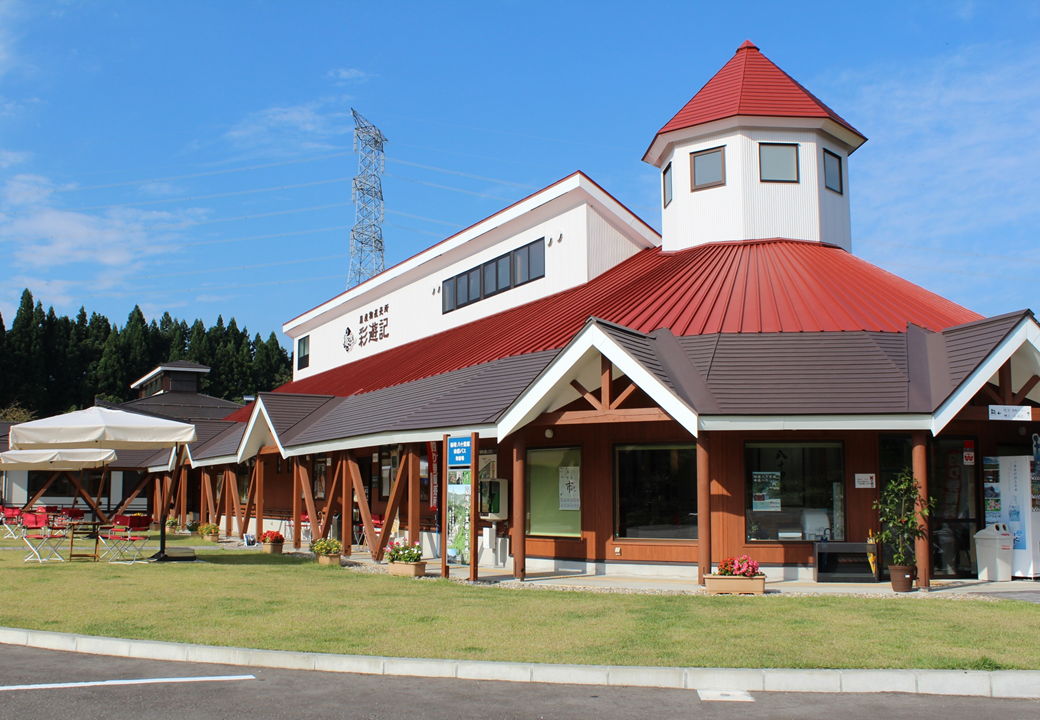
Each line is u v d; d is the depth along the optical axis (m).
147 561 19.73
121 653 9.27
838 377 15.56
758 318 17.83
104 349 89.44
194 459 33.09
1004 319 15.16
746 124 22.89
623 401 16.84
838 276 19.83
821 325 17.33
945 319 18.17
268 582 15.23
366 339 37.16
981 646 9.08
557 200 25.97
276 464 33.25
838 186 23.78
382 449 25.75
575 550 17.86
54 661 8.89
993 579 15.75
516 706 7.21
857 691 7.77
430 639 9.61
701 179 23.47
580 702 7.35
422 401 20.56
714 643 9.34
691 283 20.16
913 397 14.80
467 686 7.91
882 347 16.39
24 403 76.44
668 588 14.55
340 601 12.70
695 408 14.97
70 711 6.93
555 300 24.78
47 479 40.19
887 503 15.27
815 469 16.31
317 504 29.39
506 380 18.38
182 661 8.94
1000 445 17.19
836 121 23.12
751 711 7.08
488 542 19.59
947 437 16.77
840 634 9.82
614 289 22.17
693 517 16.75
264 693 7.57
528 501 19.08
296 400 26.67
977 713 7.04
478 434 16.48
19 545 24.41
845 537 16.05
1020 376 16.78
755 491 16.30
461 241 30.14
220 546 25.67
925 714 7.01
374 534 20.19
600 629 10.25
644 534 17.17
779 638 9.59
